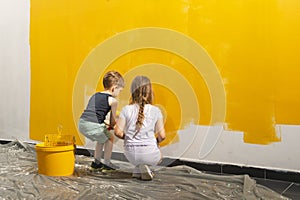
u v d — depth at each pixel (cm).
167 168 241
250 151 230
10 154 298
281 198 176
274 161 222
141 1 271
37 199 176
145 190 191
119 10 283
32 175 223
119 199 176
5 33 351
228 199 175
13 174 226
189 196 180
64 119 319
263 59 222
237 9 230
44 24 326
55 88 323
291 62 213
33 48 335
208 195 181
